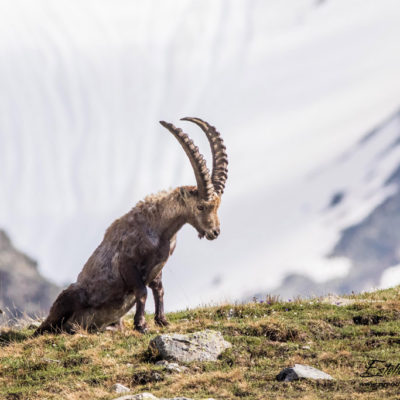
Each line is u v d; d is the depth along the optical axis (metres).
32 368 48.88
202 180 56.12
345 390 40.91
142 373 45.88
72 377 46.59
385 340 50.41
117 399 39.97
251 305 62.06
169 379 44.78
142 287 57.06
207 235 57.03
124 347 51.53
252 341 50.62
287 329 52.66
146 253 57.28
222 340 49.69
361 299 65.38
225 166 60.16
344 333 52.81
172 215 57.56
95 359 48.75
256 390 42.06
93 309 58.91
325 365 46.31
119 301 58.72
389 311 57.53
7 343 57.16
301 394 40.69
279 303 62.31
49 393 44.28
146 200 58.75
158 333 55.31
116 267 57.94
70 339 53.69
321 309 59.56
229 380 43.84
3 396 44.28
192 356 47.81
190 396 41.72
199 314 61.06
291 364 46.31
